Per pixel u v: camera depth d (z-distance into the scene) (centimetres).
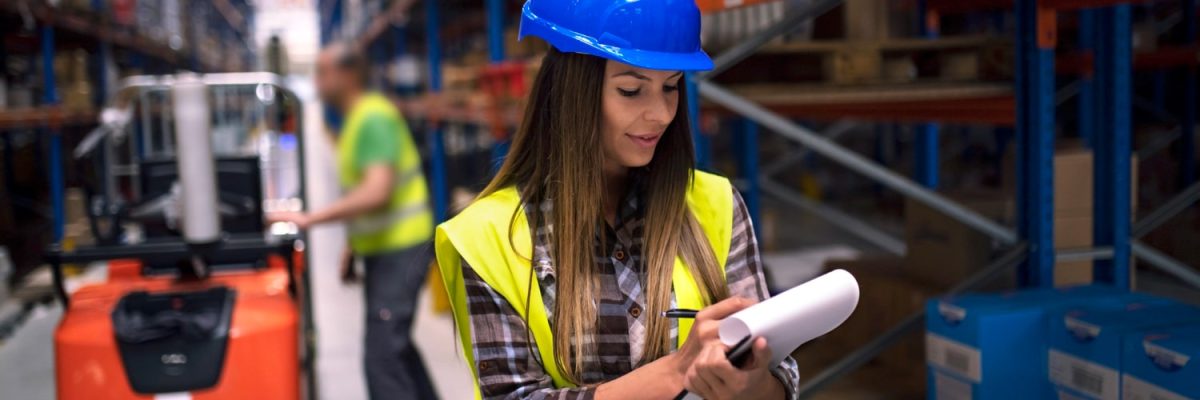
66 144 812
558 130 135
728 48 357
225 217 361
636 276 138
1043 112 303
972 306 278
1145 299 281
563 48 132
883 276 401
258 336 296
